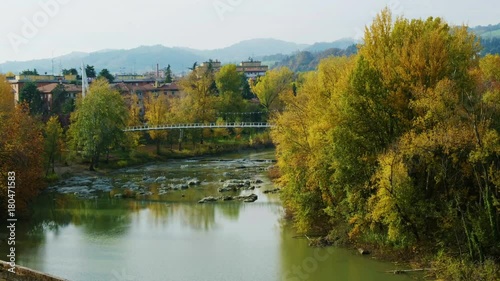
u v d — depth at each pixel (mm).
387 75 46531
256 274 42688
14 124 66875
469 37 52031
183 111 145750
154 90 195250
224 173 101875
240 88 198000
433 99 42125
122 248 51125
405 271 40625
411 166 42750
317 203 51750
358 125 46375
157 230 57969
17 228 59500
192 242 52688
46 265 46062
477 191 41500
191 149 138000
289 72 165875
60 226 60469
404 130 45281
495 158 40000
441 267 38938
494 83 50594
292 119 56188
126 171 107125
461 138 39938
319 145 49469
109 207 71312
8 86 83875
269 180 91062
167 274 43312
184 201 74625
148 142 141000
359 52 51281
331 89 53125
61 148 99000
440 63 45219
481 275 36375
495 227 38438
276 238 52688
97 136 103750
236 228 57688
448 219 40750
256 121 166125
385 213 42000
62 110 142000
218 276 42531
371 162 45156
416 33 49000
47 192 82375
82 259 47656
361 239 47031
